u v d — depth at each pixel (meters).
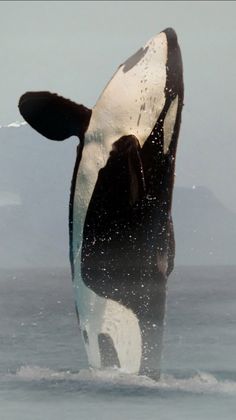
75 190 38.78
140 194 36.72
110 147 37.09
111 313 38.88
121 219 37.62
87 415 34.34
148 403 36.09
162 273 37.47
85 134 38.00
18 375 42.78
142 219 37.22
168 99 36.44
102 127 37.44
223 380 42.38
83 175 38.28
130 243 37.72
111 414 34.47
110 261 38.31
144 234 37.41
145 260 37.62
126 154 36.22
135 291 38.19
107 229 38.09
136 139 36.25
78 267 39.38
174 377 43.16
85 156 38.12
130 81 37.41
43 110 37.75
